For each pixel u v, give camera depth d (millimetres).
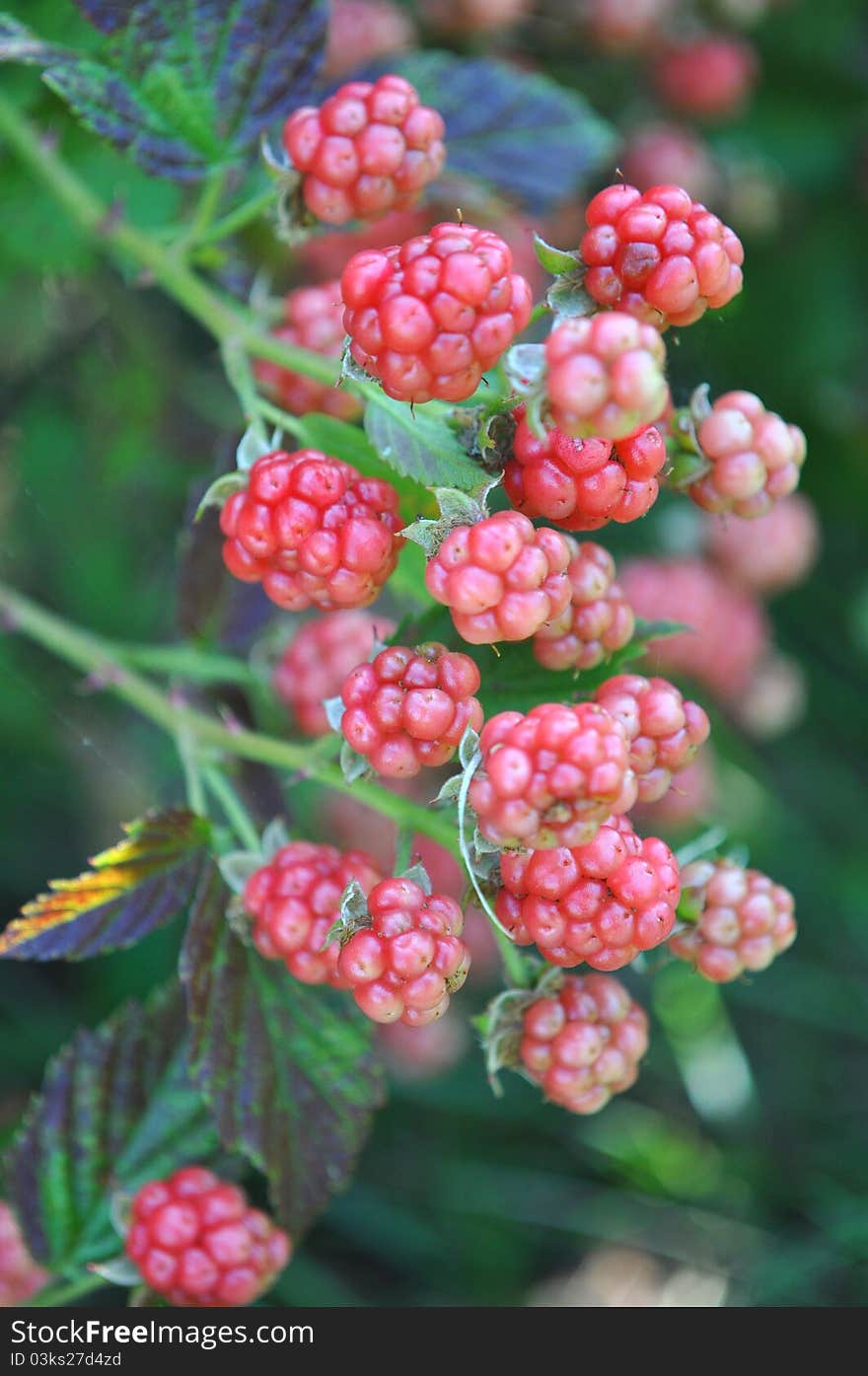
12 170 396
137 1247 336
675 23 501
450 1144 518
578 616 316
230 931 337
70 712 444
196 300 342
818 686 616
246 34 337
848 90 514
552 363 287
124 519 521
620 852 297
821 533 605
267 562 311
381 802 320
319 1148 342
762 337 540
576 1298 486
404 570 341
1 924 523
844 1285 472
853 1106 545
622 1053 316
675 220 299
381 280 296
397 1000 299
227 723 364
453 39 467
